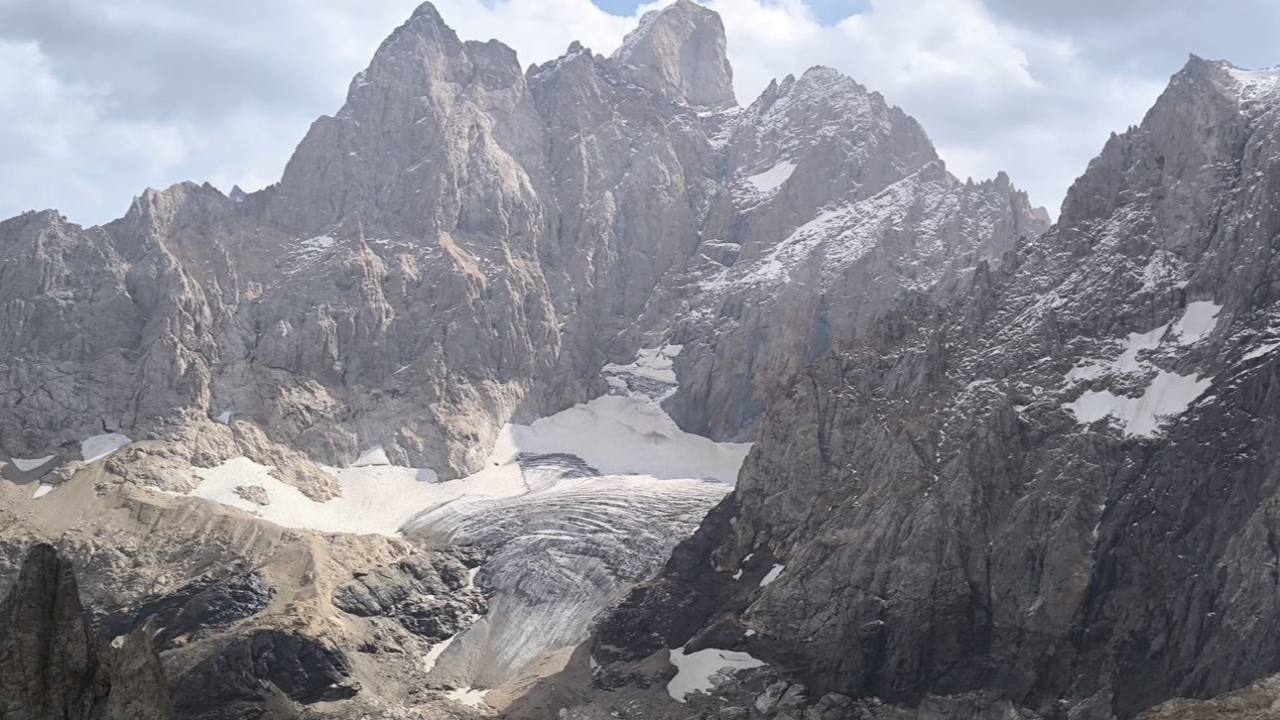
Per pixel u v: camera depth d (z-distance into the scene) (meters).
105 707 167.12
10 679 165.88
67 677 167.38
